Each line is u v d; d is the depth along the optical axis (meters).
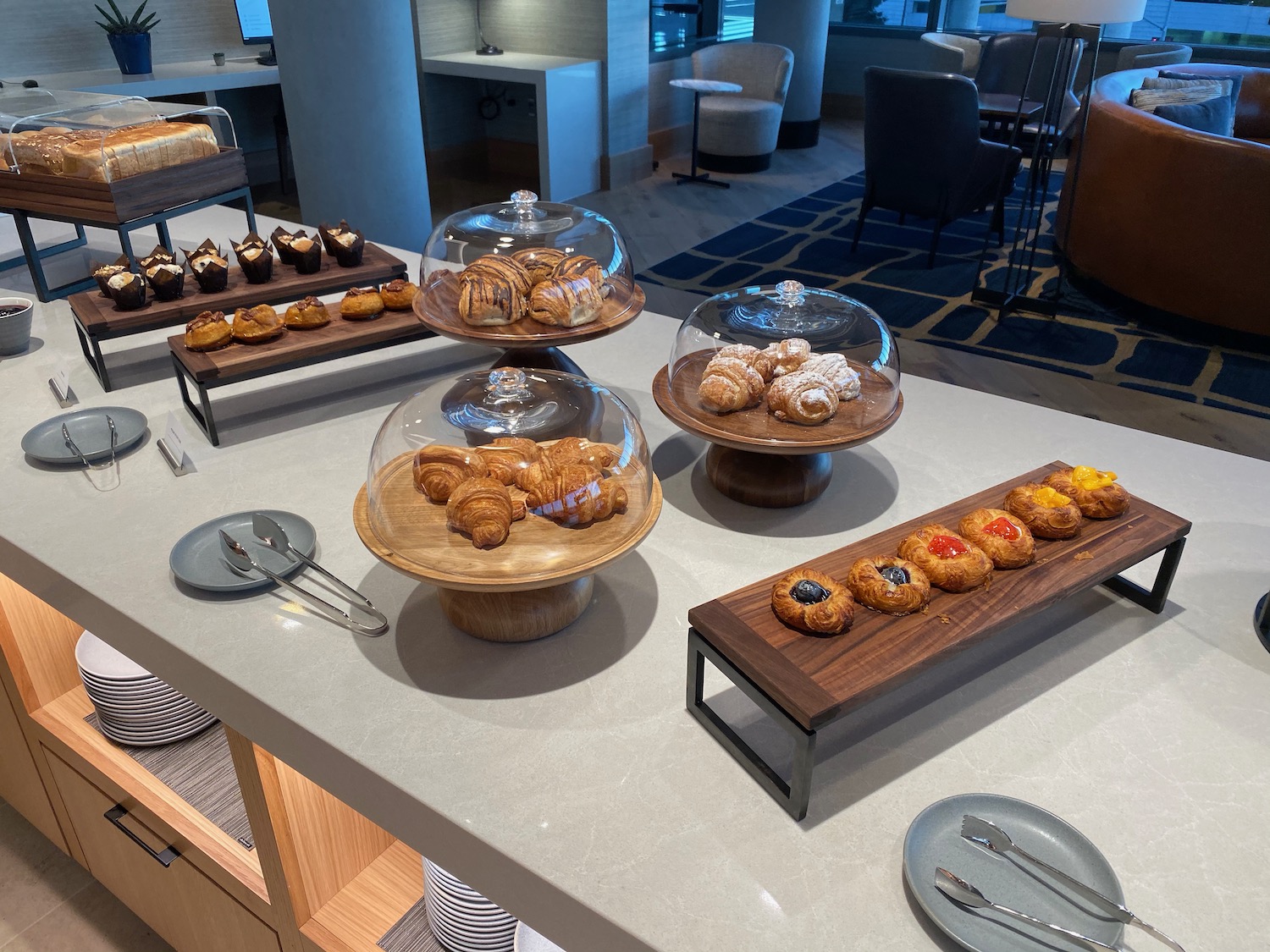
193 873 1.36
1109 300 4.19
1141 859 0.78
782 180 6.20
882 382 1.25
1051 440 1.45
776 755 0.88
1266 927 0.72
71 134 1.85
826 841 0.79
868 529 1.21
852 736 0.90
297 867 1.15
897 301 4.14
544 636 1.01
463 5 5.89
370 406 1.55
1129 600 1.10
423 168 3.43
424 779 0.84
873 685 0.78
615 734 0.89
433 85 6.16
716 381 1.16
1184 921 0.72
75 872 1.87
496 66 5.41
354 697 0.93
